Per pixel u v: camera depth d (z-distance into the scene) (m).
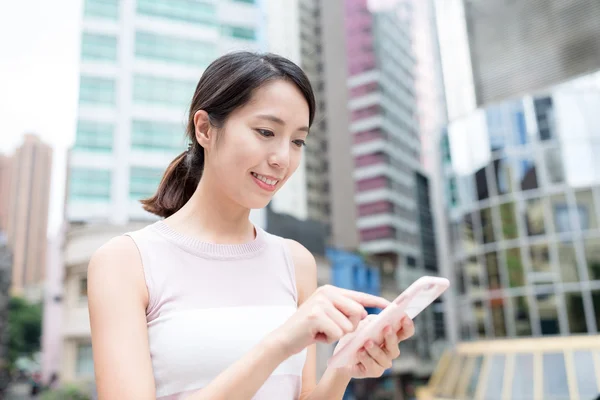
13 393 19.67
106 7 18.94
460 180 14.68
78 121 17.55
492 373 12.33
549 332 12.27
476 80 14.62
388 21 28.89
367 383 20.39
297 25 25.45
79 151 17.25
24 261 27.52
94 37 18.59
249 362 0.68
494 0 14.21
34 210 28.72
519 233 13.10
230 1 20.61
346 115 26.25
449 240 15.12
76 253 14.69
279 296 1.01
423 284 0.69
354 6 27.73
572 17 12.82
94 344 0.81
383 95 26.59
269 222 14.27
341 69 26.75
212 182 0.98
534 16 13.48
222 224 1.00
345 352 0.76
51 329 20.78
